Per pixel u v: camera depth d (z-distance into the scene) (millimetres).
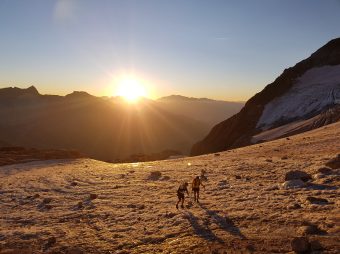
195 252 12516
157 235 15102
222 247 12648
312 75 152375
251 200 19297
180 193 19547
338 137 44594
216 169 33312
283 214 15641
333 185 20125
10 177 44875
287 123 116625
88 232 16688
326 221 13695
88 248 14406
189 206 19609
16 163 66938
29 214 21781
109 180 33219
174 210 19078
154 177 32344
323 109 114062
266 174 27406
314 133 54531
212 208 18578
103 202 23172
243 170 30953
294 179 22578
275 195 19719
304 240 11273
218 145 131500
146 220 17734
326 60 159250
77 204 23125
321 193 18734
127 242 14633
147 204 21484
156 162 51625
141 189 26969
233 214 16656
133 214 19281
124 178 33594
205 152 134625
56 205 23797
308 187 20547
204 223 15867
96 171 42406
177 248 13148
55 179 37219
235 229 14531
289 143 48188
